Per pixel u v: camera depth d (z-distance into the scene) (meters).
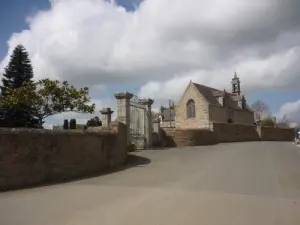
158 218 6.50
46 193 8.98
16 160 10.02
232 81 70.88
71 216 6.63
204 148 27.30
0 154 9.62
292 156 20.08
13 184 9.85
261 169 13.95
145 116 25.23
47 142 11.12
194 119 54.44
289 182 10.76
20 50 47.31
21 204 7.66
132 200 8.07
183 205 7.58
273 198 8.38
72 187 9.94
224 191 9.25
